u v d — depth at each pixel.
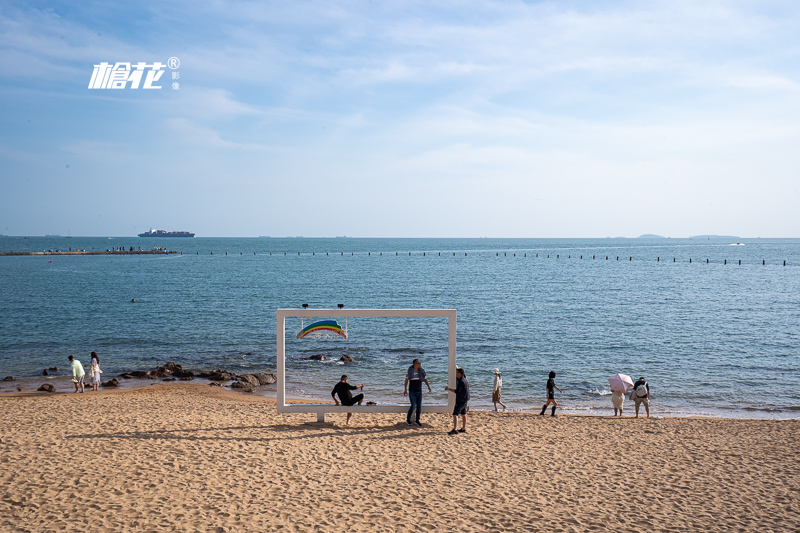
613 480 9.88
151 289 61.22
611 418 15.91
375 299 53.91
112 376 23.95
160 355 28.47
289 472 9.84
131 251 157.38
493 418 15.27
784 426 14.75
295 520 7.74
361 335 34.81
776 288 64.62
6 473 9.14
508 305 49.28
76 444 10.97
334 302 51.25
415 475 9.93
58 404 16.28
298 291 60.31
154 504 8.08
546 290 62.34
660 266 109.06
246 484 9.12
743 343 31.78
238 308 46.38
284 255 153.62
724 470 10.52
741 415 18.64
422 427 13.75
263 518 7.76
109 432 12.10
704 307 47.62
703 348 30.41
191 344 31.45
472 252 180.38
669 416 17.88
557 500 8.85
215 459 10.39
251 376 22.45
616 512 8.37
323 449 11.40
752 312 44.53
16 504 7.89
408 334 35.19
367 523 7.74
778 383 23.05
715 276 83.50
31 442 11.02
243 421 13.91
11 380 22.70
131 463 9.91
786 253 174.88
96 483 8.83
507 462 10.87
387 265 110.19
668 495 9.13
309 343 32.03
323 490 8.99
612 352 29.36
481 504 8.59
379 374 24.39
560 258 142.12
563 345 31.25
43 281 70.19
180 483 9.02
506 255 158.50
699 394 21.38
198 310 45.03
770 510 8.49
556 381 23.33
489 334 34.91
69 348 30.06
